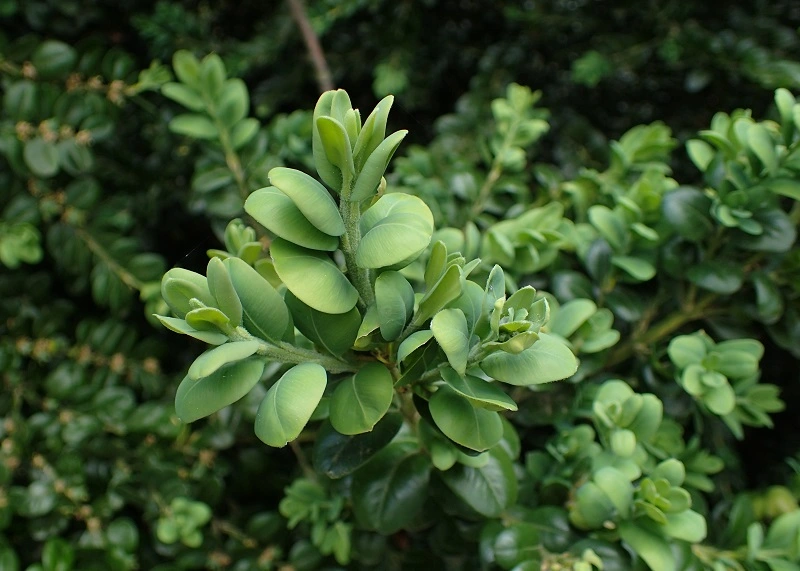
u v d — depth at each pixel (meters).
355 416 0.20
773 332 0.31
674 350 0.29
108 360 0.40
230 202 0.35
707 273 0.29
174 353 0.46
